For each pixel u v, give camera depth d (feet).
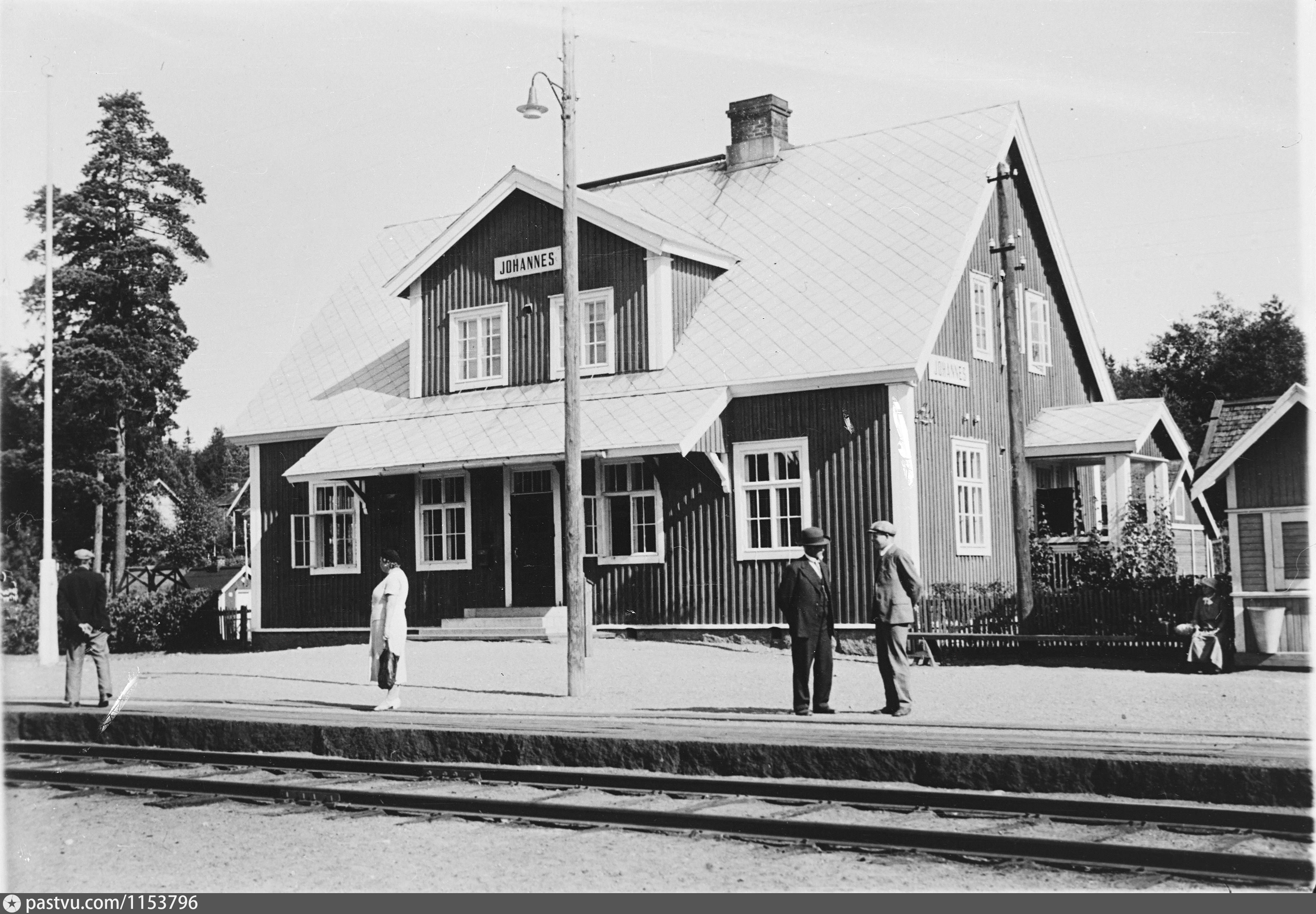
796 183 98.32
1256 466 68.33
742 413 83.82
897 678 49.16
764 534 82.69
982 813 35.12
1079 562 83.10
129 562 173.37
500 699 58.54
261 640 104.47
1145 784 35.50
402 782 44.60
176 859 34.30
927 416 80.69
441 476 94.89
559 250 92.58
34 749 55.77
